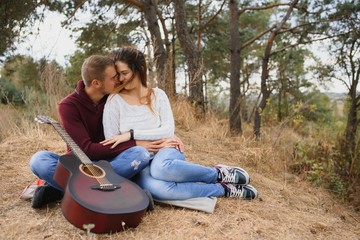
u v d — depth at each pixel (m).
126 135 3.27
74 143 3.16
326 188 5.02
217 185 3.53
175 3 8.45
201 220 3.13
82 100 3.22
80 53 11.76
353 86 8.45
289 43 10.48
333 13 8.39
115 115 3.30
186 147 5.72
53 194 3.16
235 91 8.60
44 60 9.41
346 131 7.54
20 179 3.88
